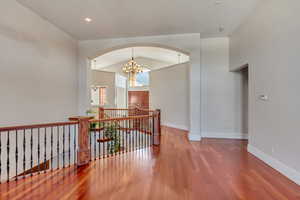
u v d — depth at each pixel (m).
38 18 3.67
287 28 2.53
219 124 5.17
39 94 3.70
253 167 2.96
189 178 2.57
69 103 4.80
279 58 2.72
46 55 3.91
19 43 3.21
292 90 2.44
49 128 3.99
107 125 5.64
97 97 9.68
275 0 2.80
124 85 11.63
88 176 2.63
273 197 2.07
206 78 5.22
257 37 3.40
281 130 2.70
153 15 3.69
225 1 3.17
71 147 4.64
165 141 4.82
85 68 5.20
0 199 2.02
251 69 3.67
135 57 11.23
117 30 4.47
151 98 8.57
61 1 3.15
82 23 4.07
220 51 5.11
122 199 2.04
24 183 2.41
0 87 2.86
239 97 5.04
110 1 3.15
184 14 3.64
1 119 2.87
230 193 2.16
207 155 3.60
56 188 2.27
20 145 3.22
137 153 3.77
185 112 6.77
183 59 9.40
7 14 2.97
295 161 2.40
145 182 2.45
